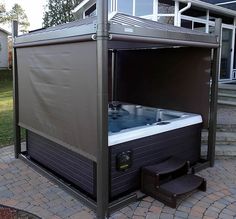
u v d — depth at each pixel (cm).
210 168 380
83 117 270
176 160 333
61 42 283
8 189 318
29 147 405
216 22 360
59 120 308
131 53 496
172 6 792
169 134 339
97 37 237
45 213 270
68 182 327
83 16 1038
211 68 375
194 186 296
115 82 539
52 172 355
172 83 432
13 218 260
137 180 308
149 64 466
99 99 245
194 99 400
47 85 322
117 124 420
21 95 389
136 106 479
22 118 393
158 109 445
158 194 290
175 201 277
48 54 312
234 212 273
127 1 831
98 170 257
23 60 372
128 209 277
